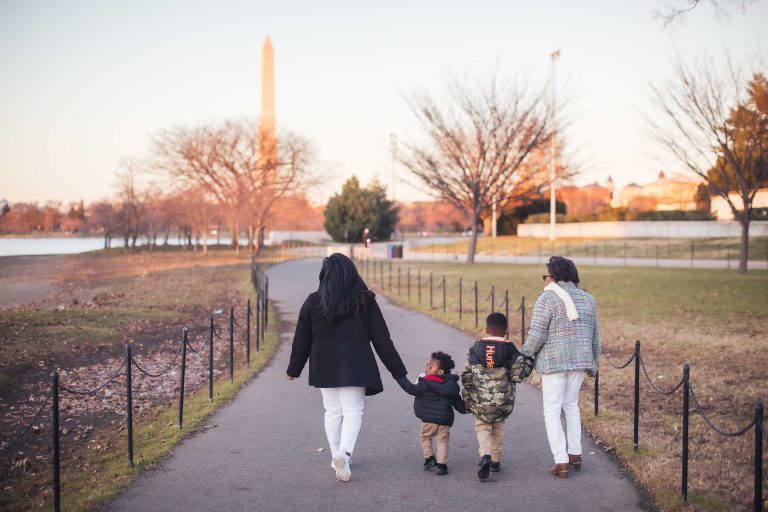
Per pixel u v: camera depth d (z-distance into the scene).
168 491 5.21
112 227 74.62
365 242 55.00
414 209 125.69
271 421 7.41
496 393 5.32
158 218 72.94
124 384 9.99
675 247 40.72
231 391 8.98
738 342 11.62
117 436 7.12
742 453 6.06
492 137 35.16
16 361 10.98
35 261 50.88
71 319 16.20
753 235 41.59
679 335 12.62
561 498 5.02
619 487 5.27
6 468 6.28
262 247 66.50
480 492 5.15
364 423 7.31
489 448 5.34
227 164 54.34
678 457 5.93
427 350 12.24
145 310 19.05
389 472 5.65
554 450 5.47
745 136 24.62
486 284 23.77
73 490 5.42
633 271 26.58
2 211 143.62
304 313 5.33
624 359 10.78
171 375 10.66
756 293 18.06
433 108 34.78
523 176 39.62
